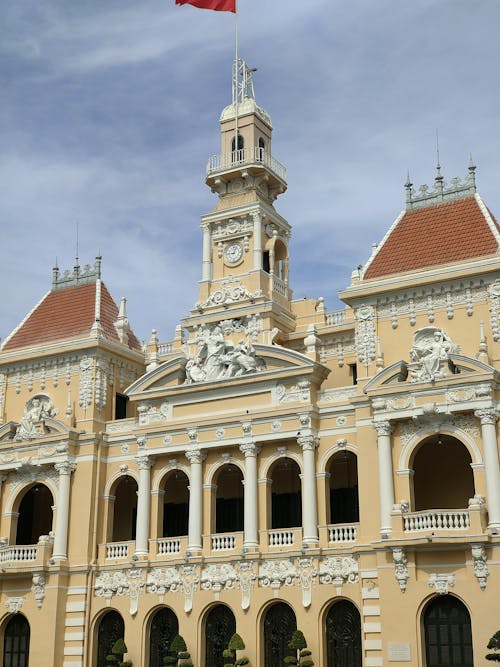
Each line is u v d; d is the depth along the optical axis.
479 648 49.22
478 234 57.81
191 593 59.56
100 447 66.19
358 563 55.06
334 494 62.12
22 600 64.44
